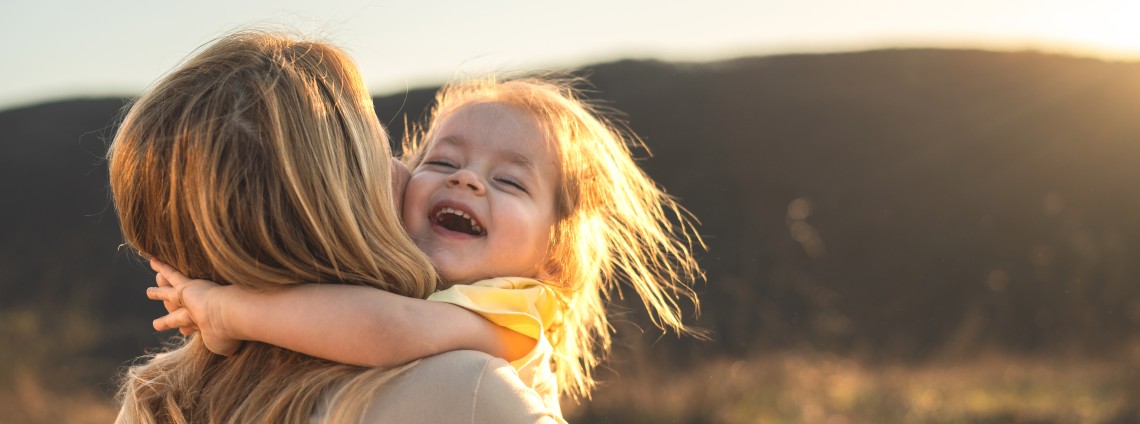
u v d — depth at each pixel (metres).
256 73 1.26
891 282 18.25
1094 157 22.75
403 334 1.26
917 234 20.47
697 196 22.58
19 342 11.01
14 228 22.42
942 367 9.84
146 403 1.40
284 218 1.22
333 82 1.31
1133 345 9.37
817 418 7.04
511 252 1.69
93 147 27.16
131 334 14.00
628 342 9.09
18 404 8.40
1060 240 18.52
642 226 2.15
